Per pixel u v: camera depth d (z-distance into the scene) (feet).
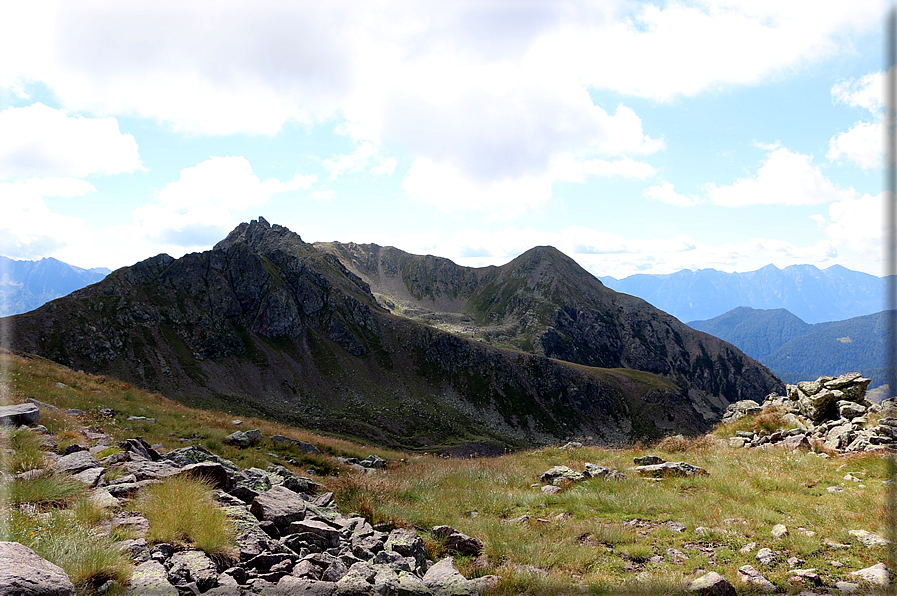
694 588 25.70
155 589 20.29
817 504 42.11
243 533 28.71
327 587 22.81
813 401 82.79
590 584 27.73
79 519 25.81
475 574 30.96
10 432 39.14
